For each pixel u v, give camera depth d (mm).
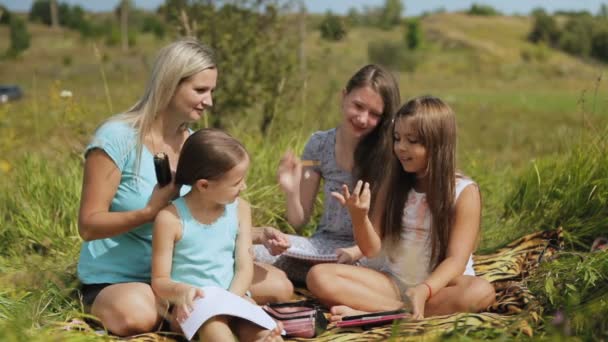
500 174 6613
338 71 11930
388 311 3629
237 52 7840
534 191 5461
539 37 73875
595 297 3566
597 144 5277
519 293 3680
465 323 3092
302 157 4668
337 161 4500
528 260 4414
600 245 4645
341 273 3871
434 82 46594
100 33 58125
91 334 3260
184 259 3562
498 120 23125
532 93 39469
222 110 7863
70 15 71250
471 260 4129
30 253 4969
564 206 5070
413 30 67188
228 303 3287
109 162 3652
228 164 3449
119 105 7926
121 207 3736
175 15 7988
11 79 31938
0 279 3996
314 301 4121
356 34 66500
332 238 4535
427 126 3775
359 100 4176
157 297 3500
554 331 2955
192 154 3477
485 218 5512
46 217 5270
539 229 5090
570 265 3895
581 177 5137
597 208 4934
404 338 3074
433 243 3896
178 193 3580
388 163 4234
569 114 25750
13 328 2873
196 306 3277
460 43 71188
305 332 3555
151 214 3545
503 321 3248
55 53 45375
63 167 5934
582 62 63844
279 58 7977
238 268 3689
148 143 3777
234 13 8102
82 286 3887
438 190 3846
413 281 3969
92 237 3633
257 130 7324
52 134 7312
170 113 3787
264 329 3352
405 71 52438
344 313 3734
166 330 3600
